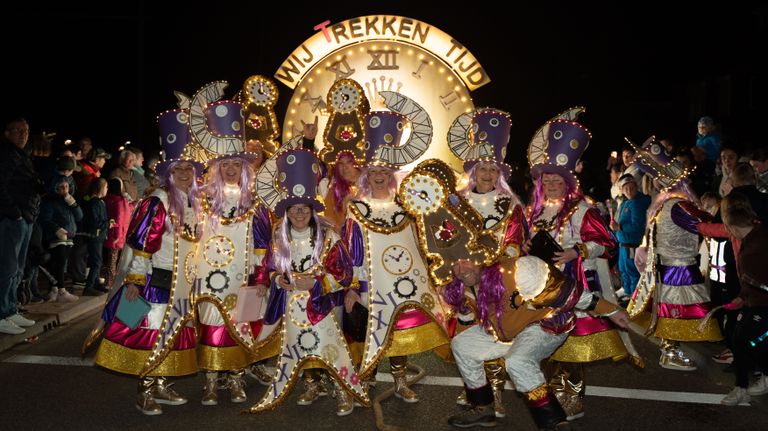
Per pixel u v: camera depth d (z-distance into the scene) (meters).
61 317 8.91
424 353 7.96
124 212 10.71
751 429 5.67
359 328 6.41
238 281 6.14
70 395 6.39
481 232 5.70
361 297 6.20
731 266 7.17
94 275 10.18
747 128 20.84
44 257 9.24
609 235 5.93
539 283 4.95
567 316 5.14
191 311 6.03
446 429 5.70
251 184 6.29
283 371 5.95
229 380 6.41
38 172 10.66
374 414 6.04
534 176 6.31
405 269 6.18
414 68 12.34
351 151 7.56
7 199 7.76
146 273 5.91
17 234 7.87
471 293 5.48
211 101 6.23
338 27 12.34
